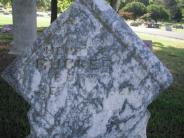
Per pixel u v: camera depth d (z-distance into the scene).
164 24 44.72
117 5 14.73
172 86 9.59
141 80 3.63
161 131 6.09
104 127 3.80
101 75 3.70
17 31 12.10
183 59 15.08
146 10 48.81
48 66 3.77
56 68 3.76
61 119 3.84
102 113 3.77
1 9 47.12
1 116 6.21
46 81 3.79
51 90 3.80
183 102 8.12
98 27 3.64
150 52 3.62
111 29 3.62
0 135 5.51
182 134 6.10
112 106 3.74
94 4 3.62
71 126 3.84
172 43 21.70
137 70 3.63
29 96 3.85
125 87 3.68
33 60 3.79
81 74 3.73
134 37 3.63
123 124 3.77
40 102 3.84
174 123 6.49
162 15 49.75
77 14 3.66
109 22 3.61
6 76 3.86
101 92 3.73
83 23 3.66
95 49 3.67
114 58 3.65
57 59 3.74
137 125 3.75
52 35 3.73
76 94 3.77
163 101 7.90
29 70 3.80
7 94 7.43
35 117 3.88
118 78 3.68
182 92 9.16
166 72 3.60
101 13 3.62
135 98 3.69
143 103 3.68
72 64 3.73
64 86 3.78
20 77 3.83
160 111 7.12
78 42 3.69
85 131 3.83
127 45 3.61
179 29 37.91
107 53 3.66
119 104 3.73
